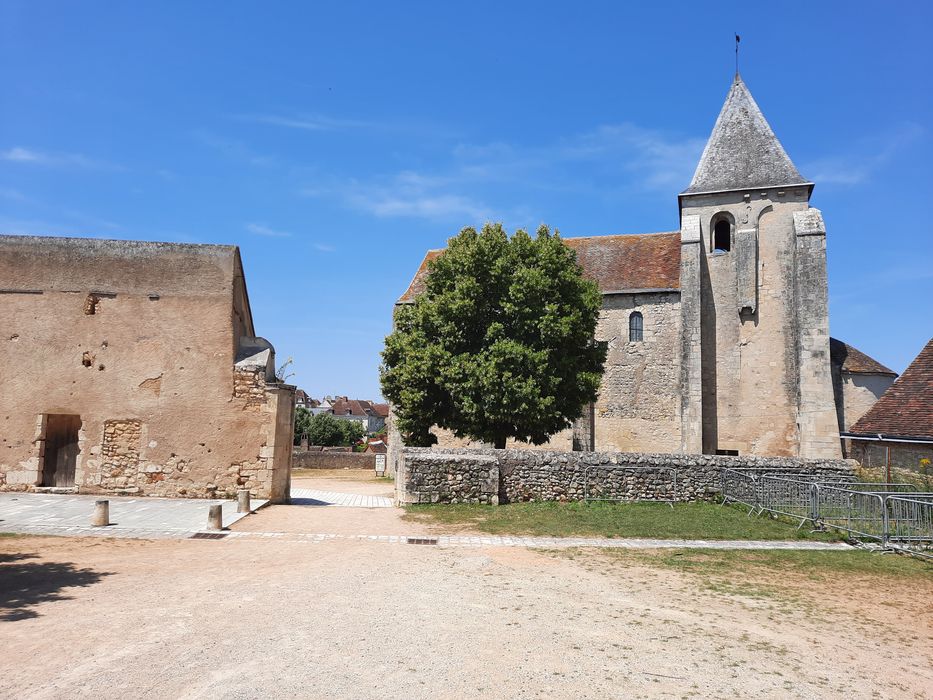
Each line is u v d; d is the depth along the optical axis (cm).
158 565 957
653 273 3006
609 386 2914
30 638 623
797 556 1135
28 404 1719
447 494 1652
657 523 1426
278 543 1159
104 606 735
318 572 934
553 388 2064
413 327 2328
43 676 531
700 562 1072
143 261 1777
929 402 1767
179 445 1716
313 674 548
